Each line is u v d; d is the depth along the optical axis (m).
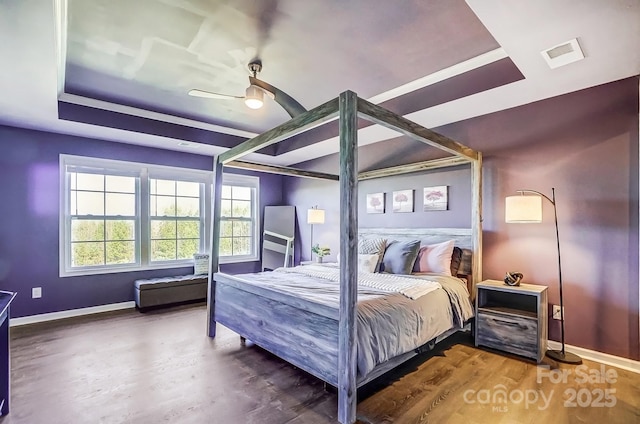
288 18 2.23
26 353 3.00
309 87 3.36
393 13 2.18
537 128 3.21
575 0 1.78
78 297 4.32
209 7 2.12
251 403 2.20
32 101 3.07
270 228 6.32
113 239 4.67
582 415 2.06
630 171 2.71
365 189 4.83
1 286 3.83
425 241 3.96
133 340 3.35
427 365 2.78
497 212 3.47
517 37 2.14
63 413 2.07
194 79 3.19
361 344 2.07
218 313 3.44
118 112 3.96
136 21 2.27
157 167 5.02
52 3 1.66
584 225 2.93
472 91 3.03
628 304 2.71
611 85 2.80
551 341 3.10
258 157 5.64
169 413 2.08
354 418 1.99
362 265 3.65
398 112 3.59
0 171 3.84
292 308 2.50
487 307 3.24
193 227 5.49
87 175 4.47
